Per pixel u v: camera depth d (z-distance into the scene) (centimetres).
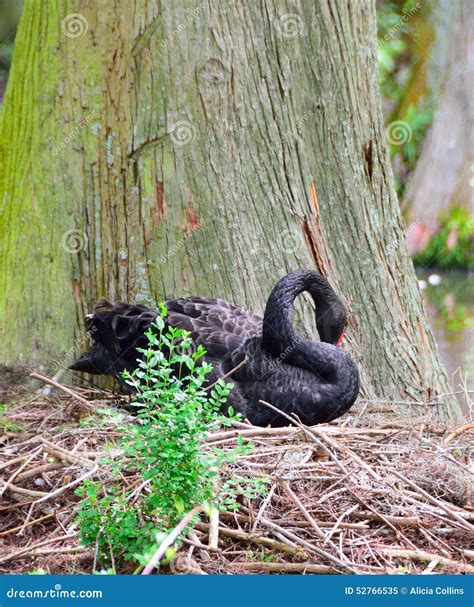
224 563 518
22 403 745
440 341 1276
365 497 573
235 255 757
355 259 798
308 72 770
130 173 753
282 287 703
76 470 587
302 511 541
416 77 1986
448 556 538
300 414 679
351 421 726
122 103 748
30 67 780
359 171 801
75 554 532
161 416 493
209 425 513
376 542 545
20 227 780
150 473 496
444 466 609
